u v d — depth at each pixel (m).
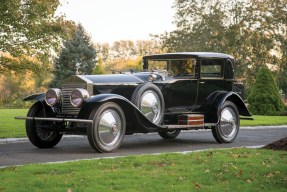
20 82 36.47
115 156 7.83
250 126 15.21
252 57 35.75
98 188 4.90
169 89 9.54
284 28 36.38
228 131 10.42
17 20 11.47
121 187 4.97
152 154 7.61
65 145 9.60
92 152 8.41
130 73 9.64
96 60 42.84
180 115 9.70
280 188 5.05
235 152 7.91
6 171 5.85
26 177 5.46
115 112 8.38
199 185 5.14
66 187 4.95
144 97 8.99
